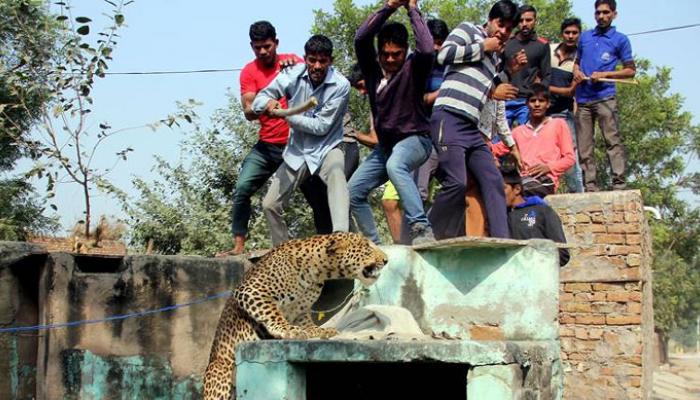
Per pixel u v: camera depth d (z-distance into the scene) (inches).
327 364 293.9
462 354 226.8
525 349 241.0
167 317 335.0
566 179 452.1
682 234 1183.6
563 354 422.6
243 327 277.9
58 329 312.8
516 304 279.1
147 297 331.6
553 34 920.3
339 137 325.4
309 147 323.3
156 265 334.0
